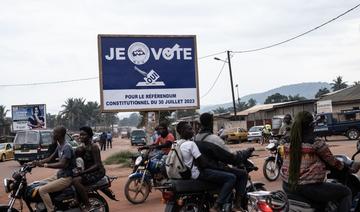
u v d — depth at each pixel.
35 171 23.86
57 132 8.28
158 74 20.30
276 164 13.84
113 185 15.48
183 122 7.82
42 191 8.04
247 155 7.84
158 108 20.22
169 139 11.91
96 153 8.74
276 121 35.66
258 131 45.78
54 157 8.62
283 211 5.77
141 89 20.12
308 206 5.73
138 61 20.14
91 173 8.63
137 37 20.14
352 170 6.32
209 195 7.44
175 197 7.31
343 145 27.38
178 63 20.55
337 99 48.34
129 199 11.45
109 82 19.83
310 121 5.74
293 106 55.03
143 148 11.98
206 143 7.44
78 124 139.75
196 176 7.32
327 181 6.13
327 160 5.70
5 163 34.97
